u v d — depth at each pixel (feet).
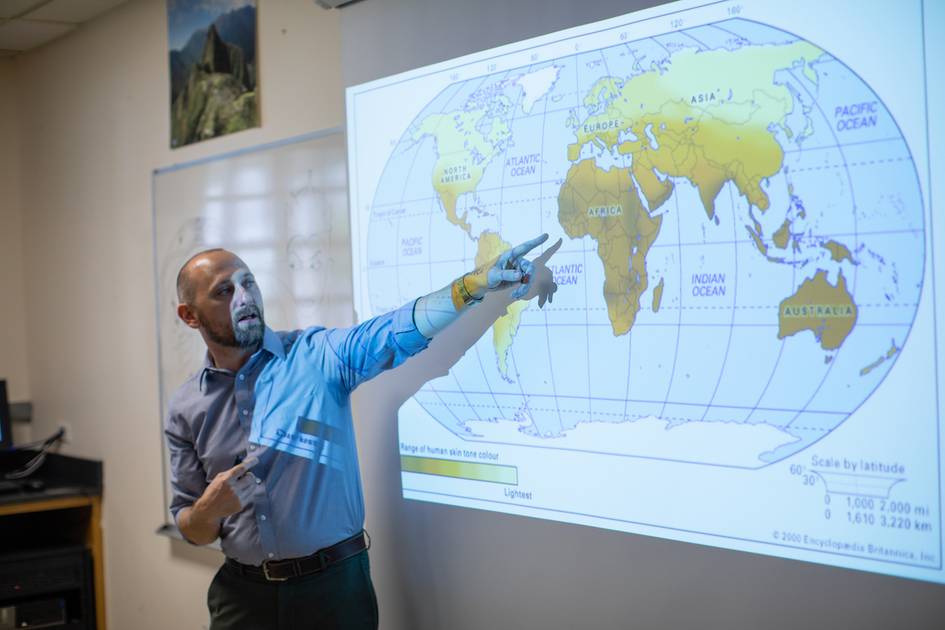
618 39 5.06
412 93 6.21
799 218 4.34
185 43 9.52
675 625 4.88
